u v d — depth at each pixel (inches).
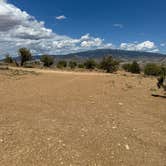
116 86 716.7
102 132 270.8
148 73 1966.0
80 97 483.2
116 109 393.1
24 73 1142.3
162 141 262.1
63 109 368.2
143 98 520.1
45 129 266.4
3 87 584.7
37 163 192.5
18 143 225.1
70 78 986.1
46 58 2913.4
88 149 224.1
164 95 574.6
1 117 303.3
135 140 257.3
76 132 264.1
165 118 359.9
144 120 339.6
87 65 2881.4
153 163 209.8
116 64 2536.9
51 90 568.7
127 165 202.1
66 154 210.5
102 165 198.1
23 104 390.6
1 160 192.5
